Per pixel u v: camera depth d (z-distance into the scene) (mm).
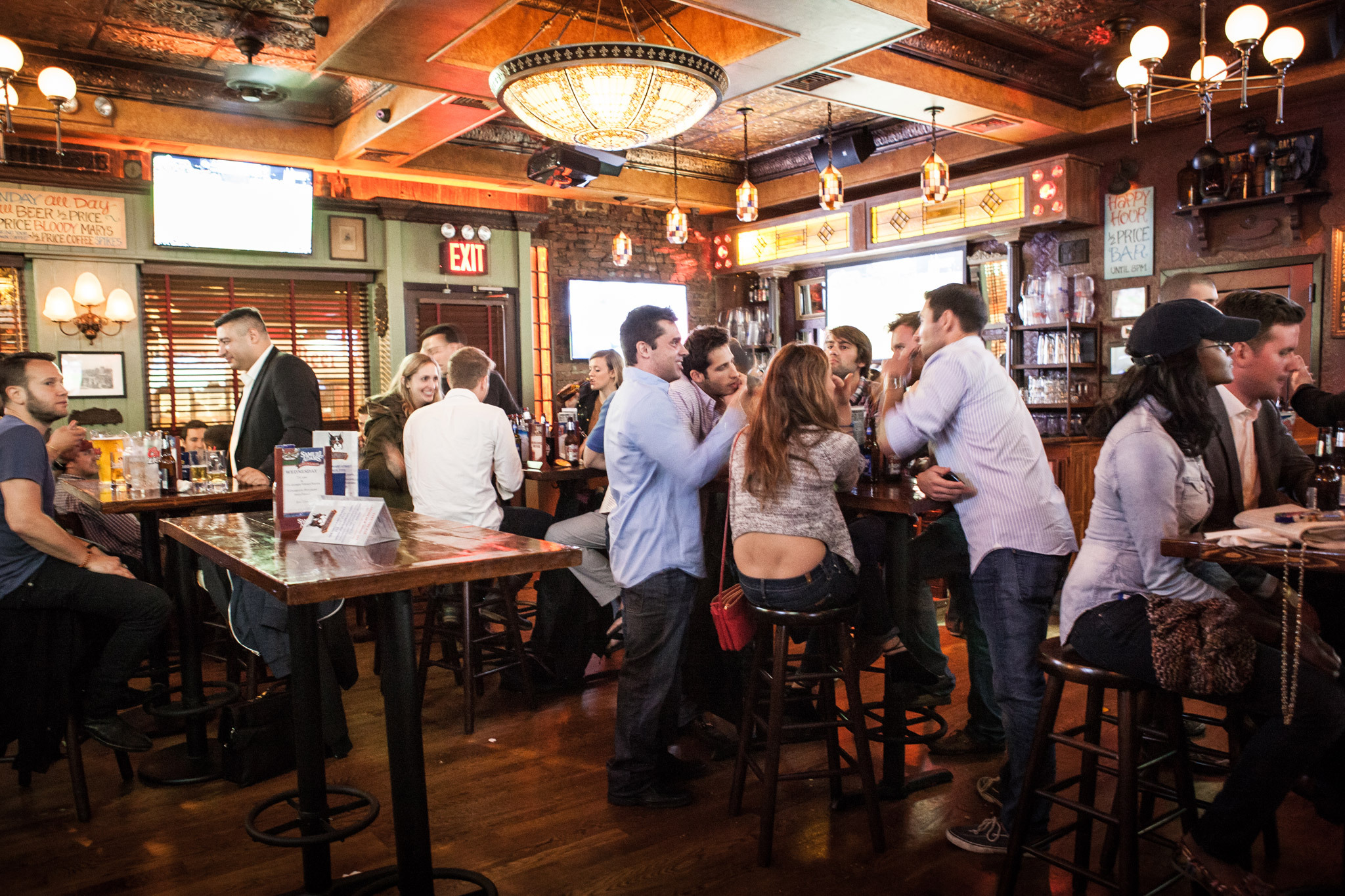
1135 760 1903
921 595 3020
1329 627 2359
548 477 4266
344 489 2311
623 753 2715
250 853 2484
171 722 3430
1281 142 5480
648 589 2639
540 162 6211
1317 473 2213
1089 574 2004
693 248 9266
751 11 3857
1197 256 5934
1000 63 5484
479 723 3479
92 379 6391
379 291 7508
